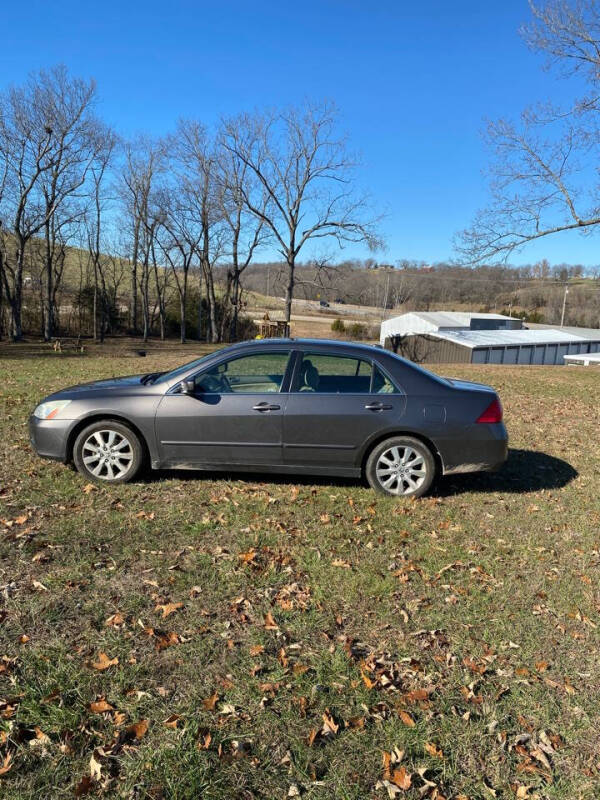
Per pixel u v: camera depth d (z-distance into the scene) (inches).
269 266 2480.3
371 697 103.7
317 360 207.8
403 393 204.1
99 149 1478.8
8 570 141.5
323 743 92.8
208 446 204.4
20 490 196.9
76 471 218.8
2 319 1546.5
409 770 88.4
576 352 1891.0
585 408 422.0
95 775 84.0
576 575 153.5
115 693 101.2
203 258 1841.8
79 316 1828.2
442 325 1980.8
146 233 1781.5
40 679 103.3
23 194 1363.2
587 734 97.2
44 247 1779.0
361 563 155.3
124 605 128.7
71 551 153.4
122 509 184.5
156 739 91.7
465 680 109.5
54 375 543.2
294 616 128.6
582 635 125.2
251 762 88.3
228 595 135.9
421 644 120.1
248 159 1457.9
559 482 235.1
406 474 205.3
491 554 164.7
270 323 1534.2
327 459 205.3
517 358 1716.3
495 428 204.2
